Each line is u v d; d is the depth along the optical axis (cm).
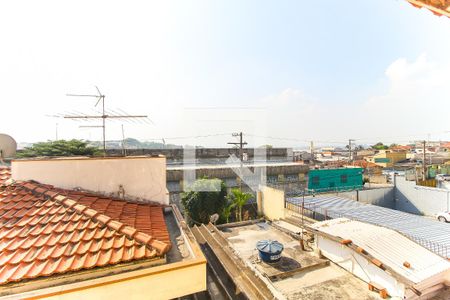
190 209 1468
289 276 823
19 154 1789
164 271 319
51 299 273
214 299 664
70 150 1898
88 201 484
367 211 1381
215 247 1004
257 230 1284
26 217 404
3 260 316
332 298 707
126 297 302
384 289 708
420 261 747
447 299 683
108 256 334
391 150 4322
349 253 839
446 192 1850
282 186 1927
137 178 591
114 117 841
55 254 330
